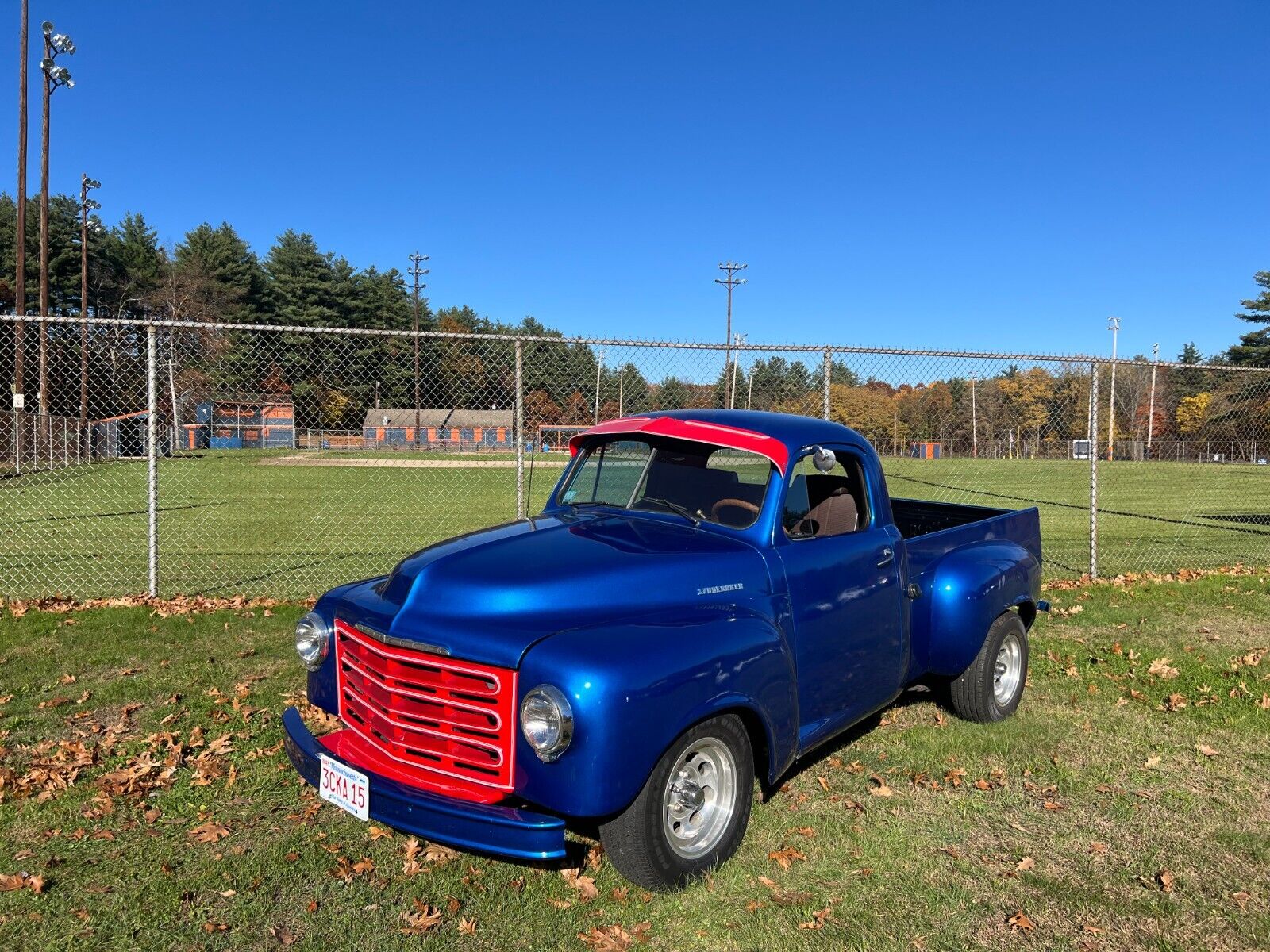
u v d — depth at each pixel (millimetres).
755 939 3092
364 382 39844
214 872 3453
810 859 3639
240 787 4211
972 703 5141
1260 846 3828
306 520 16047
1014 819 4062
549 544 3721
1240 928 3215
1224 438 37094
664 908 3254
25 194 31453
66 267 66625
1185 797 4324
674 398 9109
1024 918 3227
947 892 3414
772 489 3951
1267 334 71250
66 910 3184
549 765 2926
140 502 19375
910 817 4051
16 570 10203
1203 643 7168
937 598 4887
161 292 69438
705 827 3422
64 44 33281
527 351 9953
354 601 3666
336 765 3221
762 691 3408
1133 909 3330
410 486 24422
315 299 74000
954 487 24438
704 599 3561
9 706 5238
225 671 5945
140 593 8531
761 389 9227
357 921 3162
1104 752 4875
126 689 5555
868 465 4543
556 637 3094
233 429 36656
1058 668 6434
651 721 2979
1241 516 17703
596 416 9047
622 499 4406
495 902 3295
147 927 3100
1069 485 26156
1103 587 9297
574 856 3545
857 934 3133
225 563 10734
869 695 4352
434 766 3199
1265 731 5203
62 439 29312
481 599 3275
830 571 4070
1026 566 5367
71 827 3799
